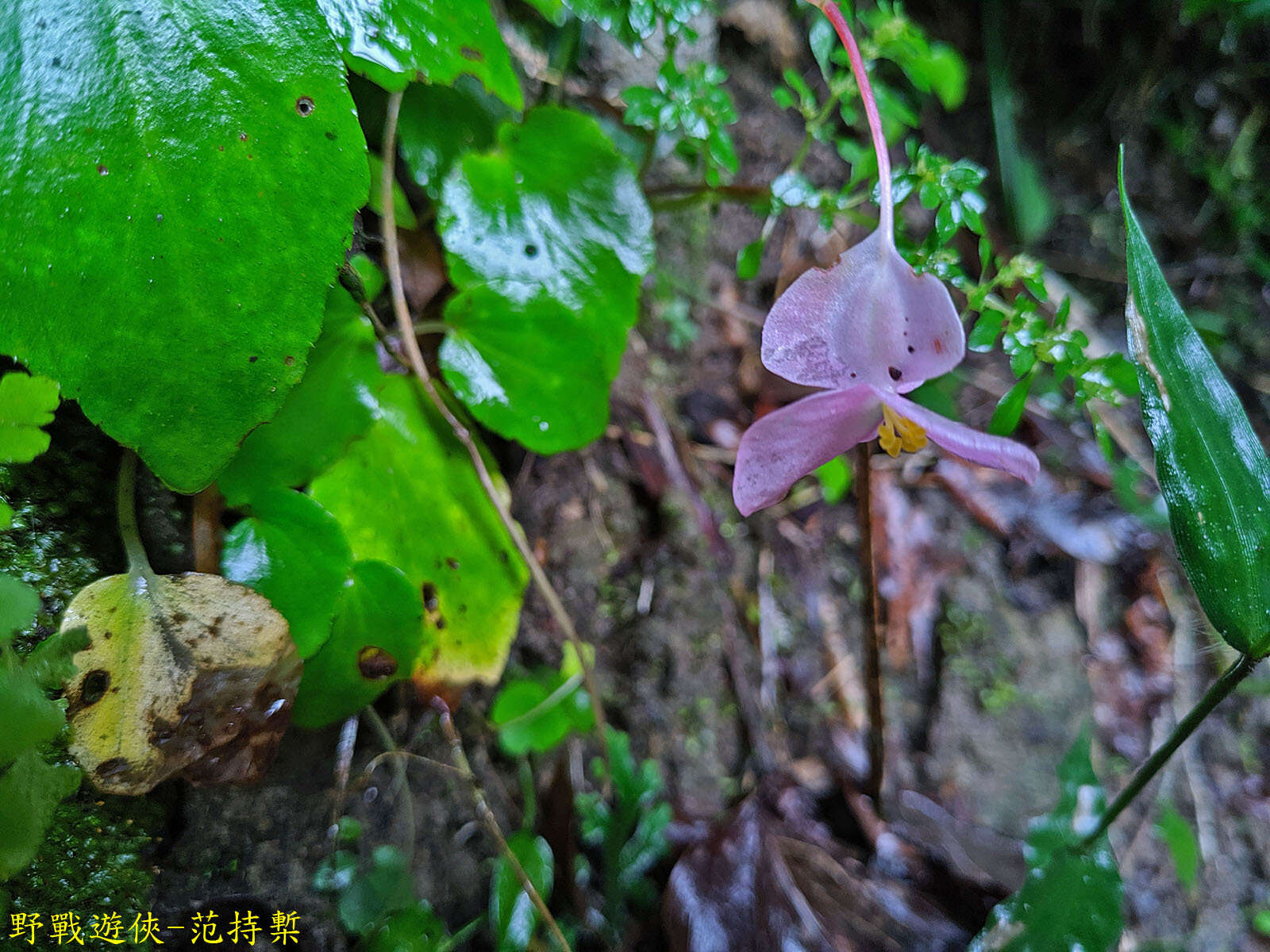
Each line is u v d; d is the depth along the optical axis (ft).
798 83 0.45
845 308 0.30
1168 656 0.63
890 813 0.52
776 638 0.57
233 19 0.30
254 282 0.30
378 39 0.34
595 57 0.54
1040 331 0.37
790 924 0.44
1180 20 0.75
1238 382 0.78
